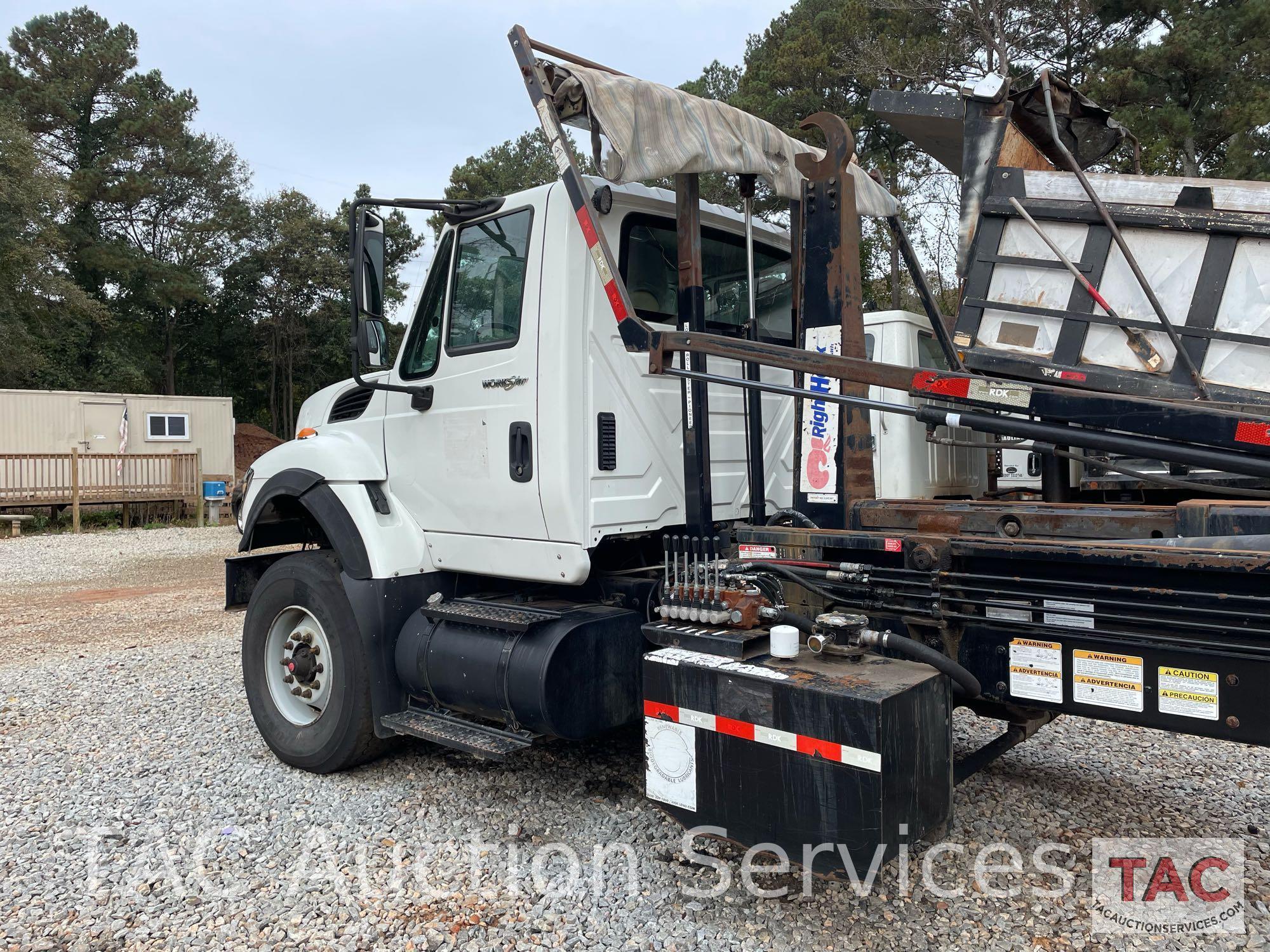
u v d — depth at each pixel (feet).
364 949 8.39
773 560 9.63
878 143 72.28
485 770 12.90
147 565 42.70
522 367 10.89
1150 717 7.23
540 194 10.86
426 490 12.38
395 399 12.89
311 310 139.23
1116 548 7.15
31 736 15.26
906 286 58.70
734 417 12.79
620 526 10.99
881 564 9.01
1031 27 67.26
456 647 11.03
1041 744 14.14
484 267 11.71
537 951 8.28
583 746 13.92
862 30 71.67
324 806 11.79
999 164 9.32
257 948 8.45
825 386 10.09
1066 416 7.70
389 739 12.75
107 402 65.72
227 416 71.10
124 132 121.29
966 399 8.18
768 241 13.93
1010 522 8.33
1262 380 7.63
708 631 8.91
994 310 9.09
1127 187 8.34
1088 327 8.54
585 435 10.62
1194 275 8.00
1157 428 7.29
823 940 8.38
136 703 17.28
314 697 13.15
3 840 10.96
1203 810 11.51
